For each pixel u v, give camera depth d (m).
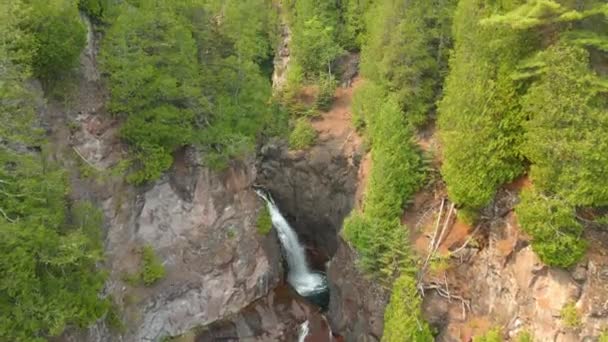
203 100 39.31
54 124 33.69
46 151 31.39
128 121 36.75
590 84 25.25
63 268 27.78
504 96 28.78
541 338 27.81
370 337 35.97
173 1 39.38
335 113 54.28
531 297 28.50
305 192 49.38
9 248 24.42
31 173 26.45
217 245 41.47
